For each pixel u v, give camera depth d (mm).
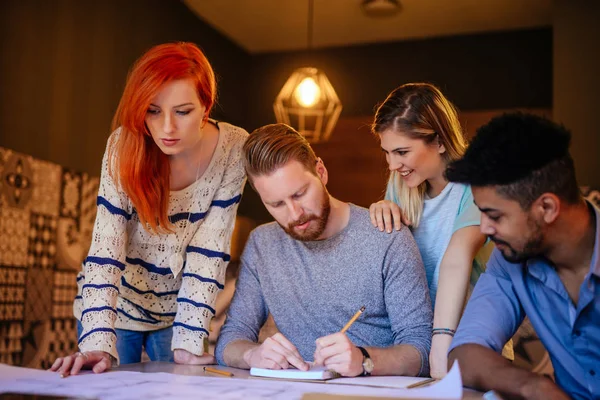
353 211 1697
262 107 5473
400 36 5121
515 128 1133
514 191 1124
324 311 1672
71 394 1094
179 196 1710
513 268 1314
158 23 4348
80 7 3658
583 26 3887
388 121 1673
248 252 1799
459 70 5031
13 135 3170
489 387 1155
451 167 1185
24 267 3152
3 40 3139
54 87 3465
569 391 1285
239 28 5012
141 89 1478
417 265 1613
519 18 4723
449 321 1493
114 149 1595
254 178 1562
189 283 1722
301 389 1142
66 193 3488
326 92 3707
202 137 1702
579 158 3811
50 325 3309
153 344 1905
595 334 1228
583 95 3846
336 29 4996
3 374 1321
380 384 1222
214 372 1417
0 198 3035
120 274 1630
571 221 1158
